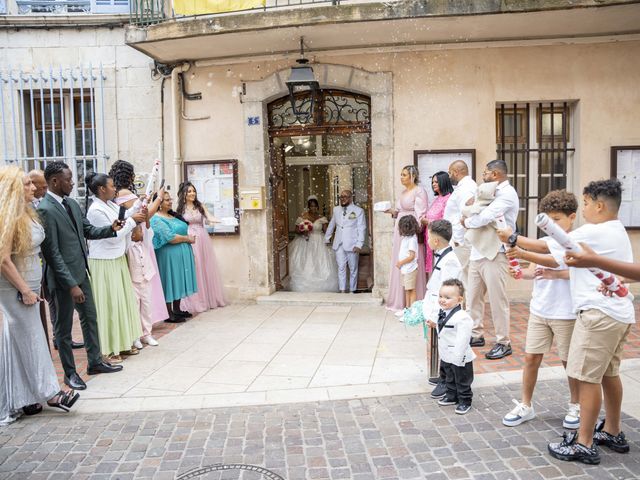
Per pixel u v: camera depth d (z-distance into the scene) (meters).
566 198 3.46
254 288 7.93
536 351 3.68
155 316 6.30
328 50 7.48
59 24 8.11
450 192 6.48
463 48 7.25
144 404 4.35
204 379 4.86
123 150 8.21
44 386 4.10
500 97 7.27
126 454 3.56
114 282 5.34
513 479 3.09
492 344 5.56
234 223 7.49
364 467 3.30
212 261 7.63
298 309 7.42
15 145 8.11
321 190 9.18
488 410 4.02
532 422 3.79
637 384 4.27
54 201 4.62
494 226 5.07
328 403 4.27
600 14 6.29
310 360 5.28
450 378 4.10
